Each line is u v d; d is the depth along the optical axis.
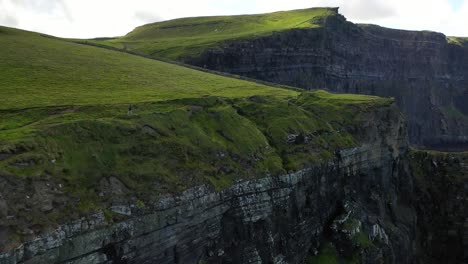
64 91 71.81
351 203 89.12
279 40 175.38
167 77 102.81
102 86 80.62
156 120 60.44
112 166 49.25
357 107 104.44
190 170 56.28
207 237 55.56
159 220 48.81
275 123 82.31
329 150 85.75
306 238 75.44
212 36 187.12
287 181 70.06
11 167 40.84
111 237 43.62
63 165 45.22
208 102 76.81
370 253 81.81
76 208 42.38
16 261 36.19
